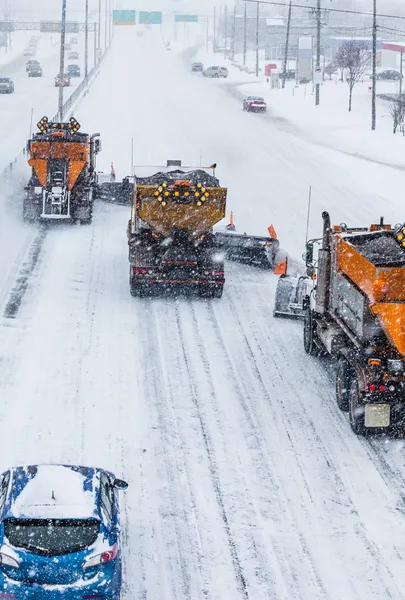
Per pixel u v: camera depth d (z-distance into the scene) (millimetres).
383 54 144125
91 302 30422
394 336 19672
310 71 117812
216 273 30844
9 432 20422
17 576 13344
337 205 47344
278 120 82312
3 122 73875
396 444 20859
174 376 24312
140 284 30719
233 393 23438
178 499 18062
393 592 15250
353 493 18562
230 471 19312
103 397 22703
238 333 28062
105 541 13766
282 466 19625
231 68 149125
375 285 19453
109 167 55438
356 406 20922
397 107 84750
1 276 32781
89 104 86125
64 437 20391
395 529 17250
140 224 31219
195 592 15070
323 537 16906
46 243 38125
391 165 59188
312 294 25828
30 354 25219
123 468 19156
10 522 13727
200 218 30641
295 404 22969
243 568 15828
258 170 56094
